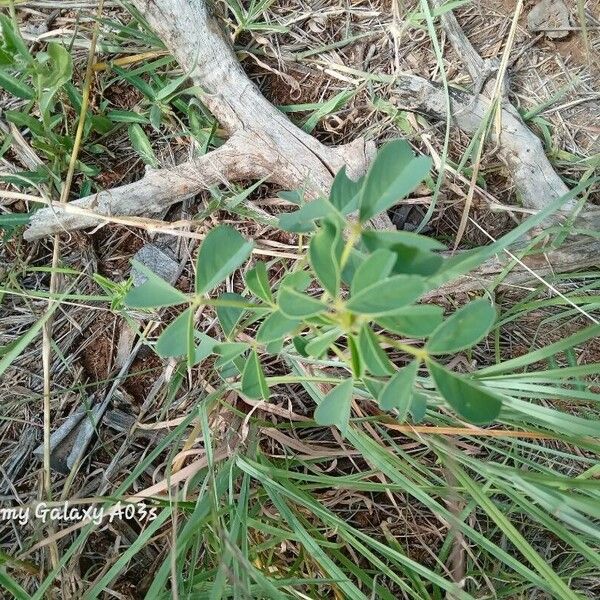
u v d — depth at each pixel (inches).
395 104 22.6
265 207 22.2
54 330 21.9
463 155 22.3
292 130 21.2
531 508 16.2
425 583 20.1
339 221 11.2
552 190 21.7
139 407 21.7
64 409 21.6
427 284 11.1
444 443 18.0
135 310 21.6
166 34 20.7
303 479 18.9
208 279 12.6
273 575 18.7
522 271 20.9
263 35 23.1
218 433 20.2
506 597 20.1
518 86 23.4
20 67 19.5
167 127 22.5
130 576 20.4
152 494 18.4
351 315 11.0
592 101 23.3
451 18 22.9
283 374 21.7
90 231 22.2
